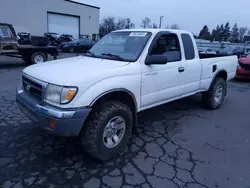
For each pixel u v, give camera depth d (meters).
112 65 2.89
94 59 3.31
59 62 3.22
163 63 3.05
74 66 2.88
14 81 7.19
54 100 2.40
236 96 6.55
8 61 12.90
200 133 3.76
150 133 3.70
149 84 3.21
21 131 3.52
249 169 2.75
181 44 3.81
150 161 2.86
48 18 34.75
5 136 3.35
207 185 2.43
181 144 3.35
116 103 2.80
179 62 3.73
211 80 4.66
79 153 2.98
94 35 32.31
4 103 4.82
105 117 2.63
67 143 3.22
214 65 4.62
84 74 2.52
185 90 4.00
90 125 2.61
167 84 3.55
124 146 3.01
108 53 3.48
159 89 3.43
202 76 4.35
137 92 3.05
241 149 3.25
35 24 33.41
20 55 11.66
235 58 5.41
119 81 2.75
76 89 2.37
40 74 2.69
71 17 37.62
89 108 2.45
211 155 3.05
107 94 2.70
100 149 2.69
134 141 3.39
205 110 5.01
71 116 2.33
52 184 2.36
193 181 2.49
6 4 30.12
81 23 39.38
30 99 2.69
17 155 2.87
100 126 2.62
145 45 3.22
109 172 2.60
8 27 10.08
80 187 2.33
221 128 4.01
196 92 4.37
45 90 2.47
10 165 2.65
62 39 27.98
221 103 5.24
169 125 4.07
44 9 33.84
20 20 31.80
